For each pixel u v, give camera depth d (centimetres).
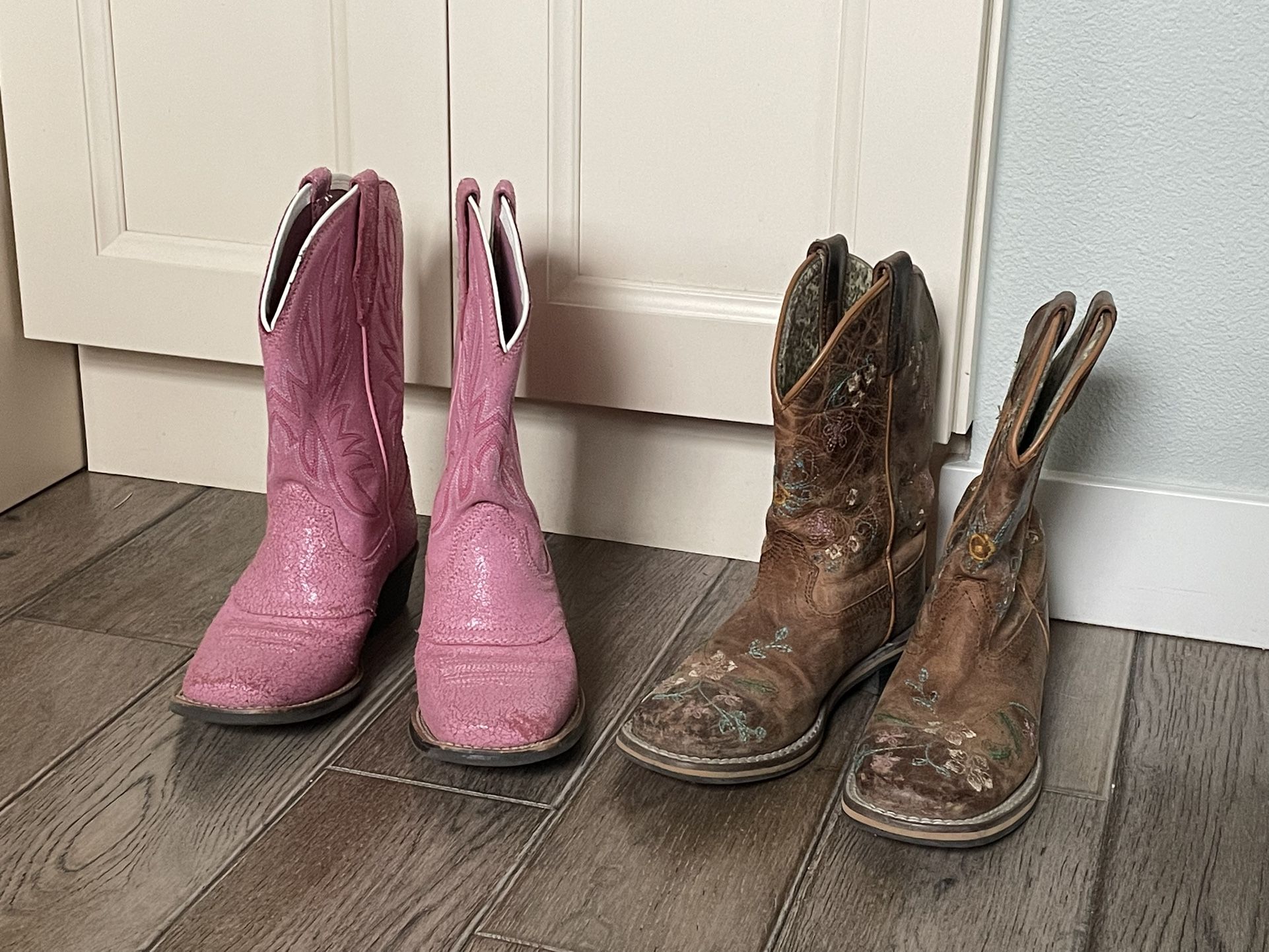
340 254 114
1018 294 131
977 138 123
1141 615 134
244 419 158
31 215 149
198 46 140
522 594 114
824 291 114
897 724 106
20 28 143
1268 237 122
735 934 93
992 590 110
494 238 117
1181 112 121
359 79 137
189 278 147
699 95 129
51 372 160
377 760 112
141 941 91
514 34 131
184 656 127
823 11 123
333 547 118
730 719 107
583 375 140
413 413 152
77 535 150
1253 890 98
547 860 100
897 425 118
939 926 94
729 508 146
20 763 110
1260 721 119
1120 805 107
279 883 97
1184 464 131
